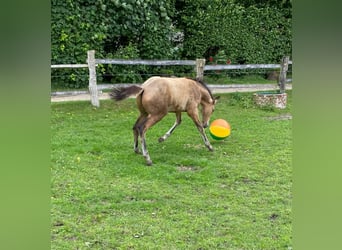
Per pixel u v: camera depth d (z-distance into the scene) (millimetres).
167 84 5078
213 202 3820
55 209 3543
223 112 7902
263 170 4727
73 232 3174
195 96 5383
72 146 5406
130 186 4156
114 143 5672
